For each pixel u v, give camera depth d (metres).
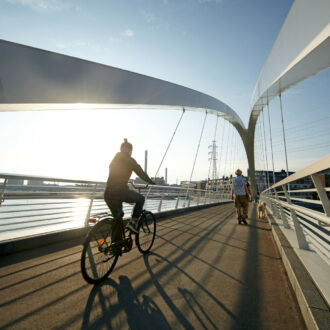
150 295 1.95
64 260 2.82
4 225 3.32
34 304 1.76
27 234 3.46
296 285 1.88
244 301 1.86
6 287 2.05
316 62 7.19
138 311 1.68
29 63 4.67
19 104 4.51
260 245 3.86
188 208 10.52
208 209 12.15
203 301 1.86
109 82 6.27
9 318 1.56
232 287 2.13
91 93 5.69
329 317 1.32
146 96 8.20
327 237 2.13
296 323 1.55
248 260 2.99
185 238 4.30
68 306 1.74
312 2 5.59
